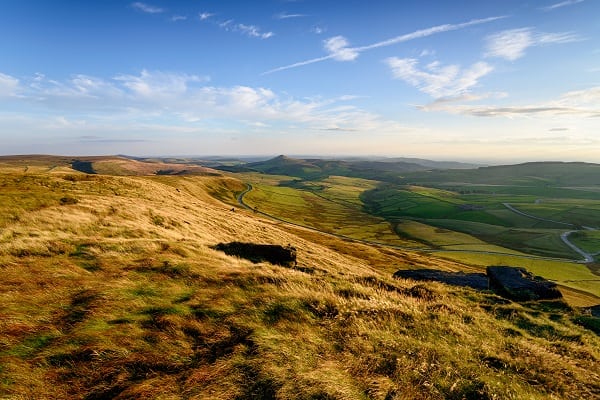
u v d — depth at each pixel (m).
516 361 11.97
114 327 10.75
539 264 132.00
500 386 10.21
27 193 39.94
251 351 10.08
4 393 7.71
